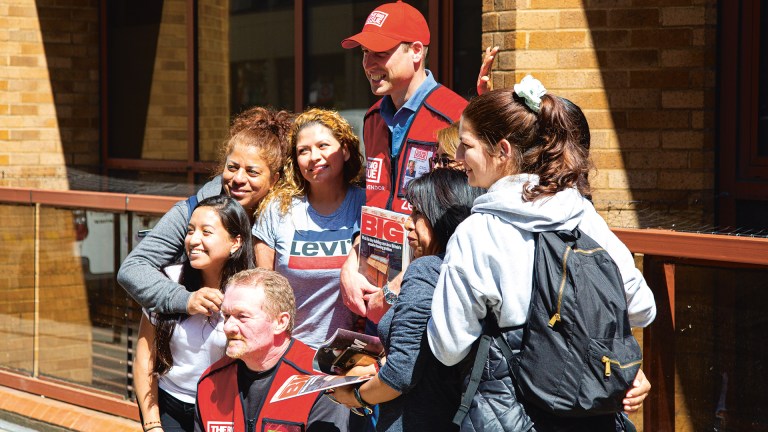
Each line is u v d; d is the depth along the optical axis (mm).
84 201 5285
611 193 4816
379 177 3773
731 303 3438
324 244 3650
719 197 4996
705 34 4777
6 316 5742
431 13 5969
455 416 2592
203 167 7445
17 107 7625
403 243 3262
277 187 3727
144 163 7840
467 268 2539
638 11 4750
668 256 3572
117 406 5211
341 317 3674
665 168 4801
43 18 7699
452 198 2865
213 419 3260
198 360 3443
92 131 7973
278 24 6914
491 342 2543
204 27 7414
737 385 3439
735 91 4934
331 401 3193
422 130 3658
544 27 4770
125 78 7934
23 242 5613
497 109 2617
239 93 7219
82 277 5359
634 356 2471
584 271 2471
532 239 2543
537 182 2580
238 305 3160
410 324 2709
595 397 2428
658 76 4770
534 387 2469
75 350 5438
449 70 5922
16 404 5582
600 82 4773
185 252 3568
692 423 3557
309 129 3621
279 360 3234
